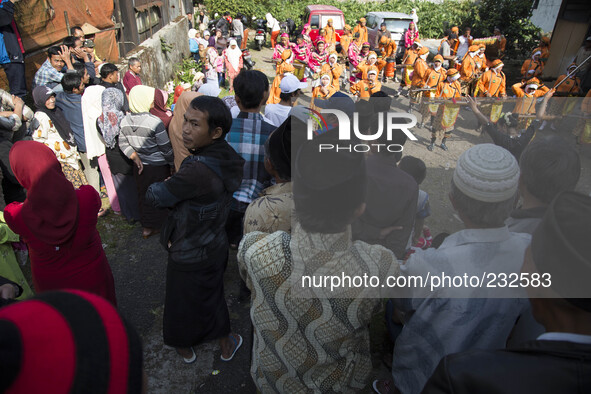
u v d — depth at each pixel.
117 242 3.72
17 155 1.85
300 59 9.25
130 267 3.40
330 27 12.09
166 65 9.33
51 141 3.67
